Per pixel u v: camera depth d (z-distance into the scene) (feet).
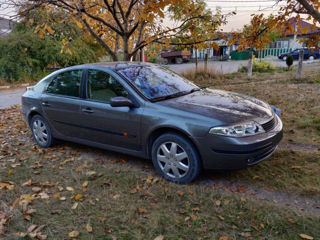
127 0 21.53
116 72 13.55
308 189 10.82
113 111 13.12
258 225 8.91
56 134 16.43
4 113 27.81
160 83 13.89
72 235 8.83
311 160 13.26
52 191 11.76
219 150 10.70
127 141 13.15
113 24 23.99
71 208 10.33
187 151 11.30
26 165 14.58
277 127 12.10
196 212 9.73
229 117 11.07
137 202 10.55
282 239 8.22
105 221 9.49
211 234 8.59
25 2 15.87
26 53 59.41
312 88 30.35
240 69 58.85
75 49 60.49
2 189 12.11
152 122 11.96
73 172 13.46
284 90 30.22
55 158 15.39
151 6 13.17
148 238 8.57
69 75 15.49
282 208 9.66
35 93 17.13
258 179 11.91
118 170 13.28
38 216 9.97
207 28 20.53
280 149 14.82
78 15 17.83
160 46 23.21
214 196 10.66
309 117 19.97
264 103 13.67
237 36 16.70
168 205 10.27
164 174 12.20
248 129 10.85
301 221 8.93
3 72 57.41
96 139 14.47
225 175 12.43
